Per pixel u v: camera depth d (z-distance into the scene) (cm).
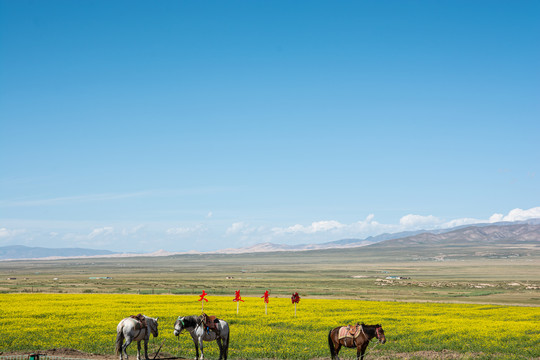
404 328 4559
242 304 7006
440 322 5062
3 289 11462
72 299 7544
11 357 3044
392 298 9469
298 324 4750
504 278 18650
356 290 11844
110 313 5388
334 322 4909
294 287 13025
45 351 3278
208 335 3092
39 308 5953
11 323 4553
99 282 15988
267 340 3800
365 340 2873
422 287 13338
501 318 5656
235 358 3256
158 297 8281
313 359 3272
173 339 3822
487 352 3506
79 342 3600
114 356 3180
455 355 3391
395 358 3328
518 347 3681
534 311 6481
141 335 3077
